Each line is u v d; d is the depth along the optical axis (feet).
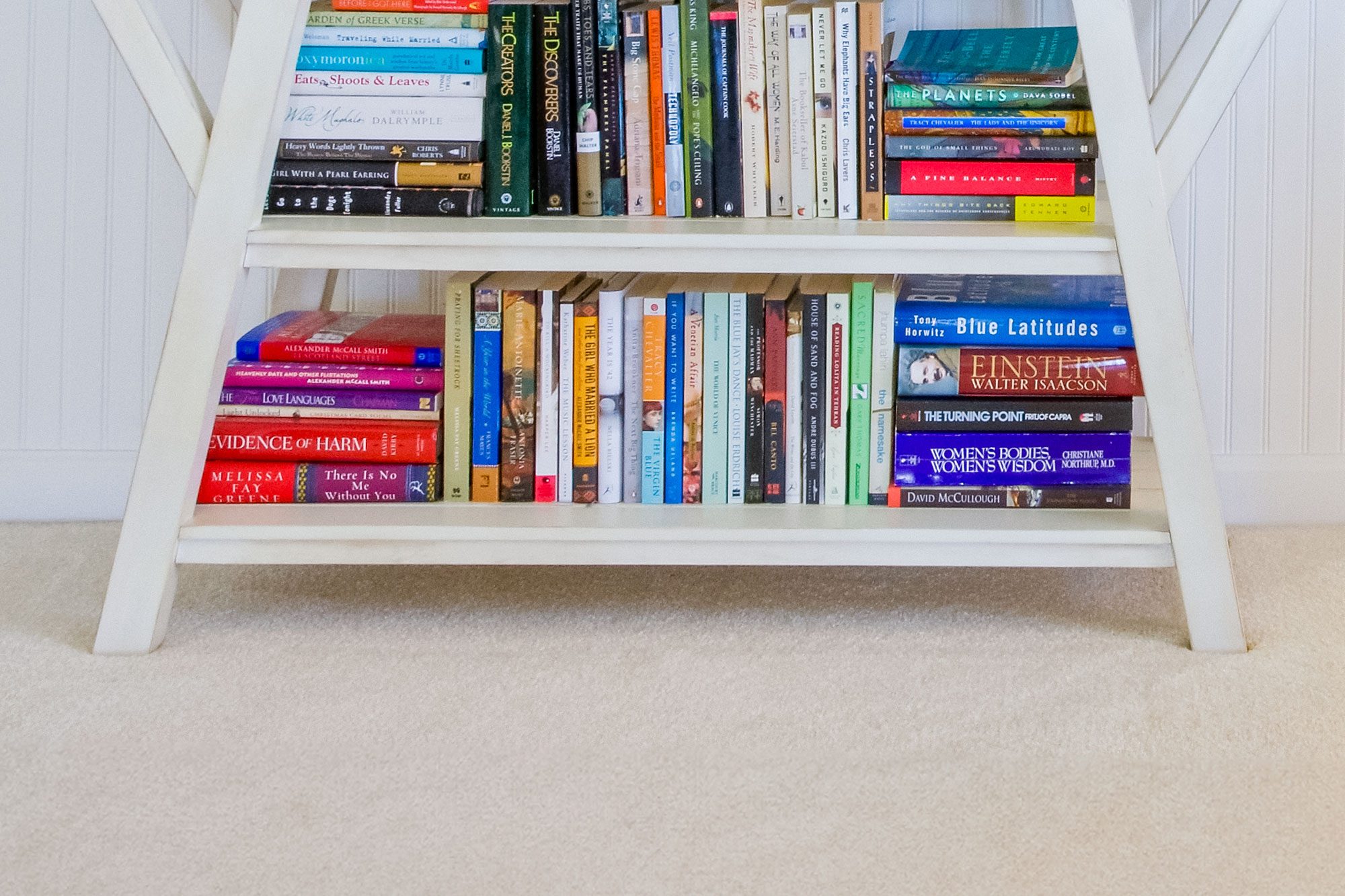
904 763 2.84
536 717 3.07
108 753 2.87
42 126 4.73
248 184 3.46
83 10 4.67
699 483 3.92
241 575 4.23
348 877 2.36
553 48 3.90
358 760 2.84
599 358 3.87
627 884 2.35
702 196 4.00
